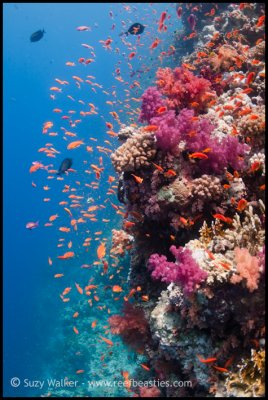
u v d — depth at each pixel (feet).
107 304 45.27
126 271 42.60
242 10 33.47
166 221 16.42
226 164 14.96
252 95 21.77
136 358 33.76
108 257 45.60
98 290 46.34
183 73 20.03
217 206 14.75
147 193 16.21
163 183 15.79
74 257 72.43
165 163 15.84
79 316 50.19
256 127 15.08
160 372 15.94
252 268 11.05
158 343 16.02
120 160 16.28
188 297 12.46
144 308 18.25
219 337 12.73
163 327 14.07
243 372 11.55
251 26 29.86
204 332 13.24
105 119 113.29
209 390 12.53
